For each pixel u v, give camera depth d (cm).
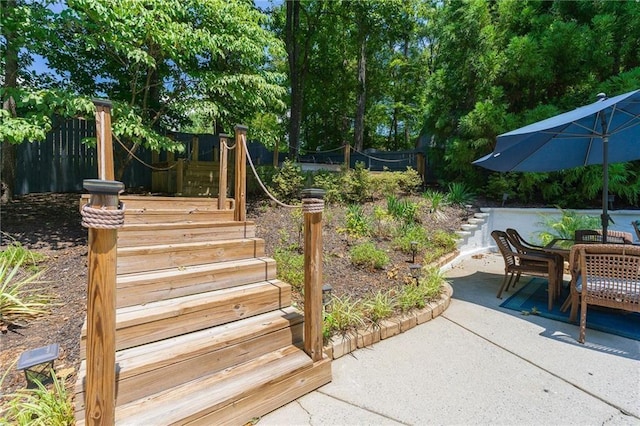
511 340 276
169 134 654
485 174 730
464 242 581
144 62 444
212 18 497
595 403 194
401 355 251
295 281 326
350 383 215
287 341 237
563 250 347
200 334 216
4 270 265
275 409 191
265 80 570
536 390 207
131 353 188
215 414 169
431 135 823
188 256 273
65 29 418
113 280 136
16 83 464
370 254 398
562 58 633
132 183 771
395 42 1171
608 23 588
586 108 332
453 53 739
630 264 258
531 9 678
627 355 251
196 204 406
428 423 178
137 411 163
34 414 163
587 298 275
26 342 215
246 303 247
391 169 932
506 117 643
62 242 382
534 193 702
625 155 421
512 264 396
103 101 255
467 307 352
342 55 1298
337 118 1585
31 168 647
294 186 621
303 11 1056
